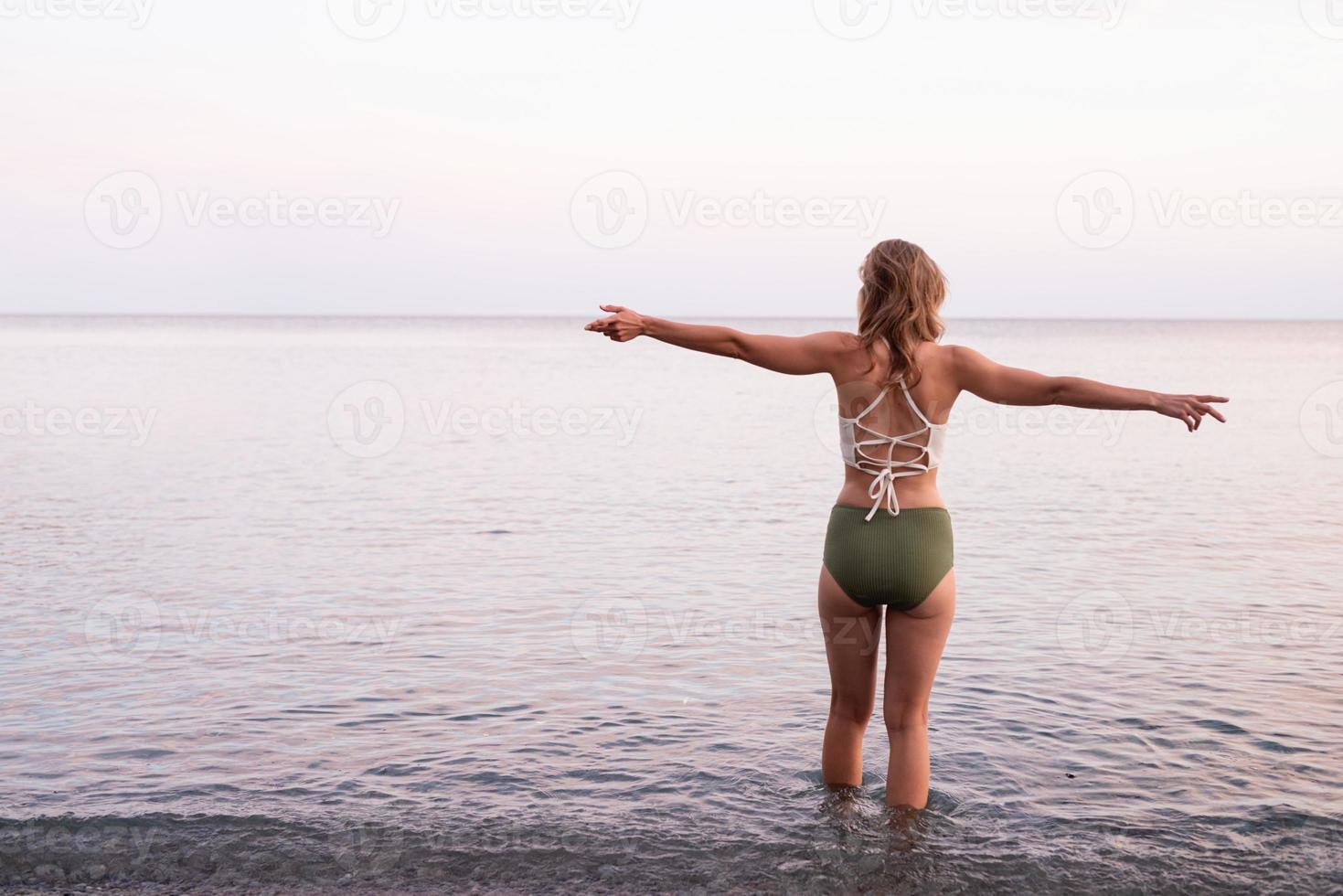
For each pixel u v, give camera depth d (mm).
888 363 3604
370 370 39031
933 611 3650
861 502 3664
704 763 4215
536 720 4734
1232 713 4770
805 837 3531
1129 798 3842
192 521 10266
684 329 3578
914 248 3672
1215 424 20859
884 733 4590
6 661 5598
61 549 8836
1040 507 11195
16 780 3969
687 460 15797
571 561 8477
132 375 34469
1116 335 116875
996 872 3301
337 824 3617
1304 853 3404
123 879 3277
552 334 118000
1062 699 4969
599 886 3244
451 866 3357
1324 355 54000
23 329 124562
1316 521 10281
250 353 53906
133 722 4648
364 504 11469
